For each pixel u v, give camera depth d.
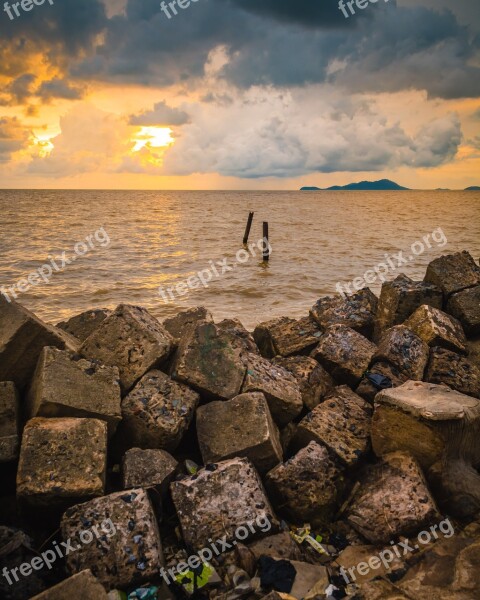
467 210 48.97
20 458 2.08
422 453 2.34
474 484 2.32
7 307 2.64
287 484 2.29
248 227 16.69
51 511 2.07
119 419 2.41
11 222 27.53
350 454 2.49
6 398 2.34
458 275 3.77
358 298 4.06
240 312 8.06
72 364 2.49
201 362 2.70
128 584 1.85
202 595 1.87
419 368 3.08
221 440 2.43
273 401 2.72
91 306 8.61
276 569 1.90
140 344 2.74
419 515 2.15
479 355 3.35
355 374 3.14
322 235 21.25
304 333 3.85
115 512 1.97
